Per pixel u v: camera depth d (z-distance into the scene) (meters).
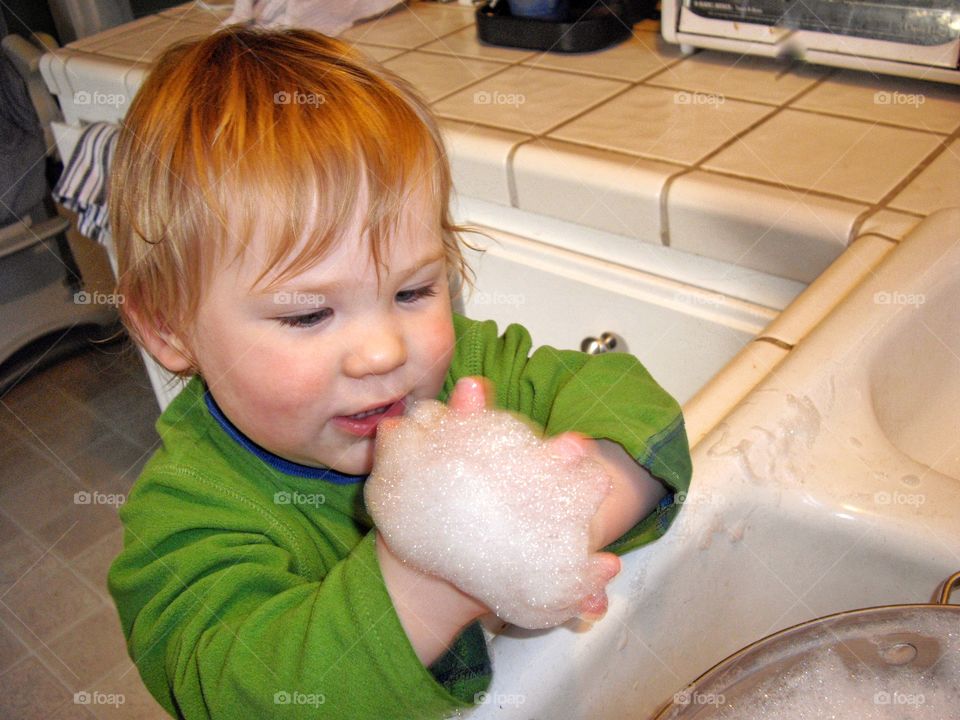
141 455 1.57
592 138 0.84
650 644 0.49
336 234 0.51
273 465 0.59
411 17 1.20
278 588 0.50
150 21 1.25
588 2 1.05
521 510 0.44
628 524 0.50
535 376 0.66
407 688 0.42
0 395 1.67
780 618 0.56
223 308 0.53
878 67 0.86
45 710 1.22
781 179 0.76
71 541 1.46
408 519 0.44
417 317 0.54
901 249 0.66
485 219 0.91
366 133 0.53
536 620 0.43
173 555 0.51
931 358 0.66
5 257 1.50
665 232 0.79
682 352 0.85
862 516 0.51
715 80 0.94
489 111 0.91
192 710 0.47
